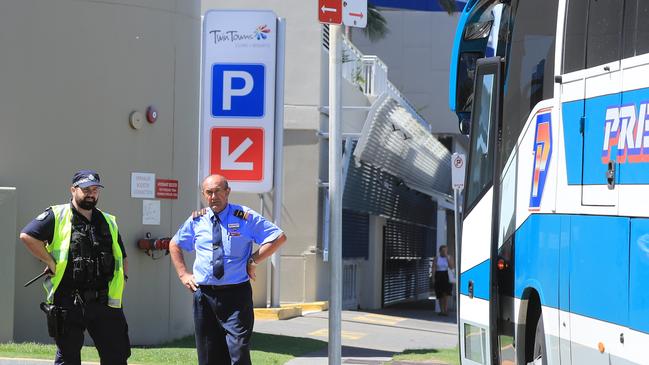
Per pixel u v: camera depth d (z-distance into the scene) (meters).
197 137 20.77
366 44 58.12
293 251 30.38
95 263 11.53
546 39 11.02
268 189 20.14
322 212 30.73
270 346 19.75
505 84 12.11
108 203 18.56
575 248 9.70
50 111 18.05
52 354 16.05
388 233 40.47
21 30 17.84
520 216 11.36
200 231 11.67
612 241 8.87
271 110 20.23
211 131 20.27
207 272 11.54
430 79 57.84
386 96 30.39
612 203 8.91
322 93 30.94
